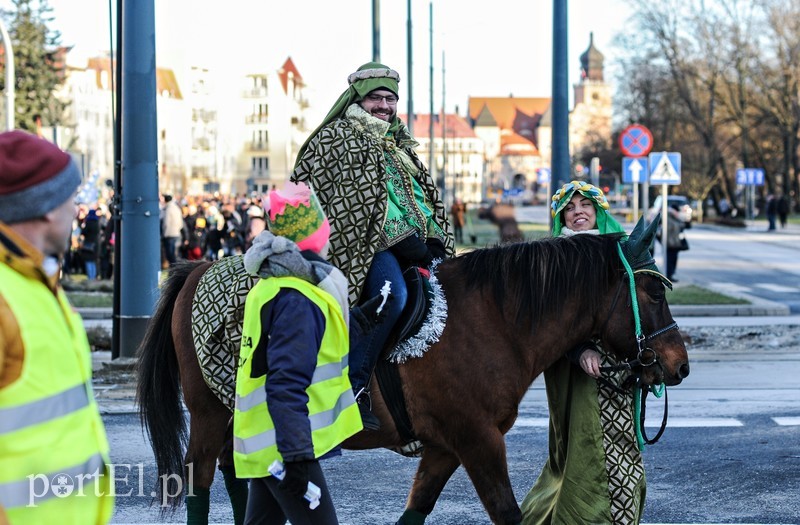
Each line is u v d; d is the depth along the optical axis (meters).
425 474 4.95
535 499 5.09
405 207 4.84
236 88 108.94
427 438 4.70
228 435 5.07
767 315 16.20
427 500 4.94
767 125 61.00
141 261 11.04
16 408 2.56
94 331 13.12
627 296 4.73
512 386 4.67
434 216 5.10
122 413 8.89
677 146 62.03
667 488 6.54
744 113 58.84
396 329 4.62
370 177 4.68
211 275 5.00
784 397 9.52
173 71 100.81
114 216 11.27
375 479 6.82
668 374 4.73
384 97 4.93
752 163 70.00
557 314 4.70
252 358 3.84
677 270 25.50
